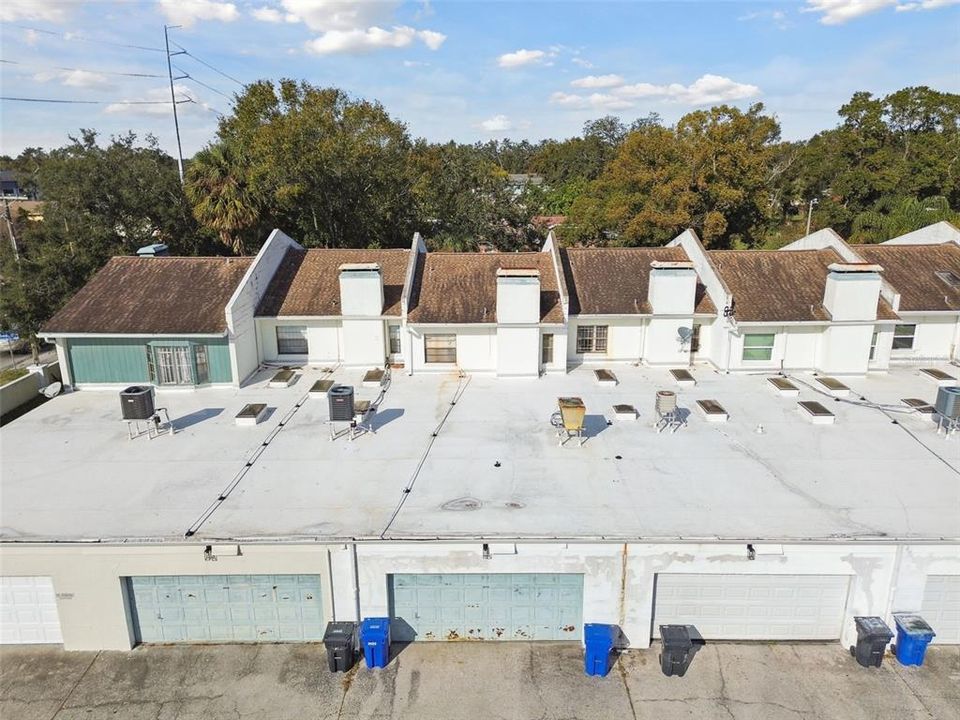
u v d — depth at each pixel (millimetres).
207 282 27703
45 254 41438
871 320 26109
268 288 28906
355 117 47188
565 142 139875
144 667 15820
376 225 50562
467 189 56531
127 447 20672
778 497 17234
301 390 25734
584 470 18875
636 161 56469
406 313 26750
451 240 53469
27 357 47688
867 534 15469
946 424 21234
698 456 19734
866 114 81688
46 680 15391
